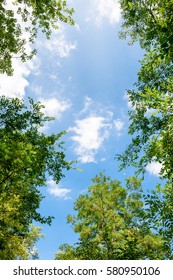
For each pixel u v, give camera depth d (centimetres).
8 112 934
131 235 1370
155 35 693
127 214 1638
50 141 899
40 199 1095
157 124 1094
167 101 564
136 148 1099
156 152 570
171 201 570
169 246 568
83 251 1242
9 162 678
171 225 545
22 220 1052
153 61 726
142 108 1134
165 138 556
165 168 564
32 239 1506
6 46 1225
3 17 1148
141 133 1111
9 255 946
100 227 1594
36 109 957
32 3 1243
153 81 1054
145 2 717
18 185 891
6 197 848
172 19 610
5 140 790
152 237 1320
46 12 1267
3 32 1184
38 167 853
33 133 910
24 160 680
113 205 1681
